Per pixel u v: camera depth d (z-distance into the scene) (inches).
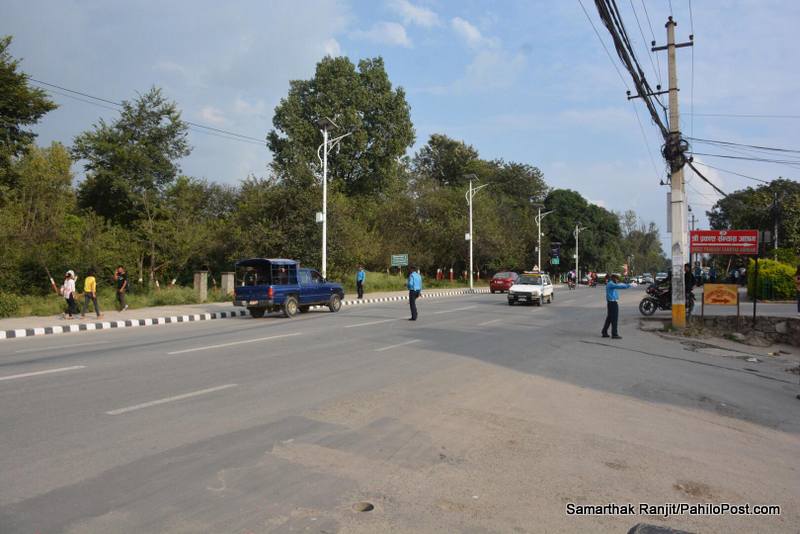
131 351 452.1
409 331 609.9
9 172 1136.2
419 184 2263.8
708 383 381.1
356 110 1966.0
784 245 1851.6
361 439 224.5
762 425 279.4
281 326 668.1
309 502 164.7
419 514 159.2
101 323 668.7
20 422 237.6
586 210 3331.7
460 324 694.5
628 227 5438.0
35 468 185.5
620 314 897.5
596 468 201.8
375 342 515.5
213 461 195.2
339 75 1962.4
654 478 195.3
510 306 1046.4
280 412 261.4
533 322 745.6
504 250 2315.5
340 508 161.3
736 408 311.6
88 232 1093.1
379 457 204.5
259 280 807.1
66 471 183.5
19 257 957.2
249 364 390.6
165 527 147.1
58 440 214.2
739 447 237.8
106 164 1497.3
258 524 150.1
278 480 180.1
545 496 175.5
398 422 250.1
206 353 441.1
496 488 180.2
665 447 230.7
